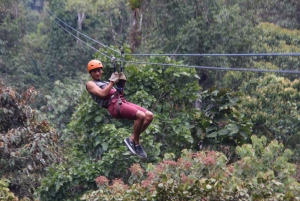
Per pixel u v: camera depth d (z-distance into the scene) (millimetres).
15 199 15781
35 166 23328
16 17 62125
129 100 23188
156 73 23938
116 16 65000
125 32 65625
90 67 12844
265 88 32781
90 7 62094
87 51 63125
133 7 34781
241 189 13438
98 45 63812
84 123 22953
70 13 63656
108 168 20969
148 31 43469
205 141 22812
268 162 15953
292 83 33312
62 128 46031
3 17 60938
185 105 24203
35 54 62125
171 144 23234
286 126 30234
